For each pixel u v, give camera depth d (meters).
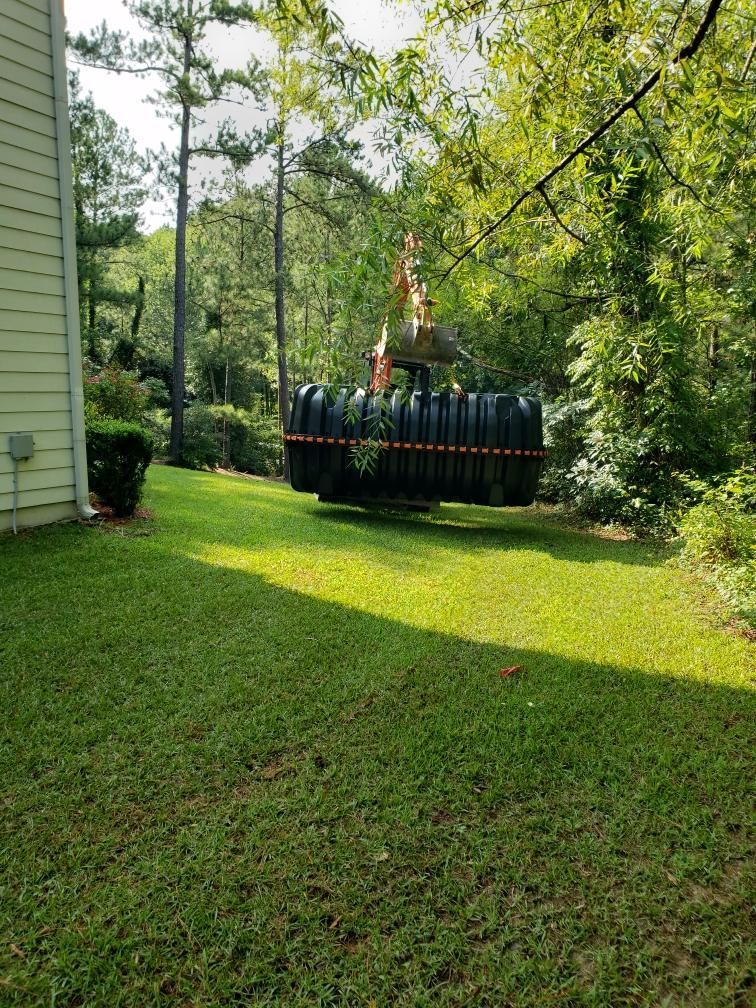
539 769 2.38
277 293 19.92
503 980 1.51
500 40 2.35
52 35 5.21
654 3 2.06
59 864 1.79
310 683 3.00
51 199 5.32
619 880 1.84
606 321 5.70
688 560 5.72
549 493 11.16
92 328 23.80
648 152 2.39
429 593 4.59
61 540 5.14
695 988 1.51
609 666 3.40
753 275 7.88
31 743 2.37
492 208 2.85
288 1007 1.42
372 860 1.87
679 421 8.64
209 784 2.19
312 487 7.84
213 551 5.32
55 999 1.41
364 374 2.09
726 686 3.18
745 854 1.97
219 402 25.41
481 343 12.82
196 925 1.62
